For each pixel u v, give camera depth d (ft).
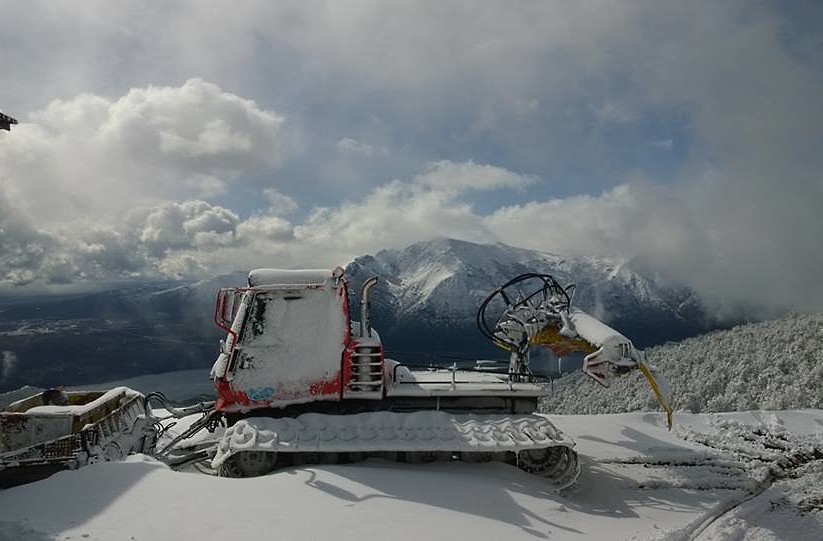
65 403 27.73
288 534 16.15
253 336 23.43
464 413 24.53
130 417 25.57
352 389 23.44
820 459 29.53
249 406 23.17
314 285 23.73
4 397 29.17
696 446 30.83
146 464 20.53
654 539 18.44
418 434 21.83
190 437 27.20
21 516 16.52
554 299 28.02
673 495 23.57
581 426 35.01
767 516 22.11
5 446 20.57
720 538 19.58
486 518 18.31
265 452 21.71
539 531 17.94
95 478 19.10
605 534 18.51
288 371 23.34
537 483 21.88
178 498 18.01
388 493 19.27
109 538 15.25
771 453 29.78
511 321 27.61
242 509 17.49
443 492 19.65
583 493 23.27
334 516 17.40
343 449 21.06
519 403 24.84
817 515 22.25
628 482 24.98
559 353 28.91
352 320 26.21
